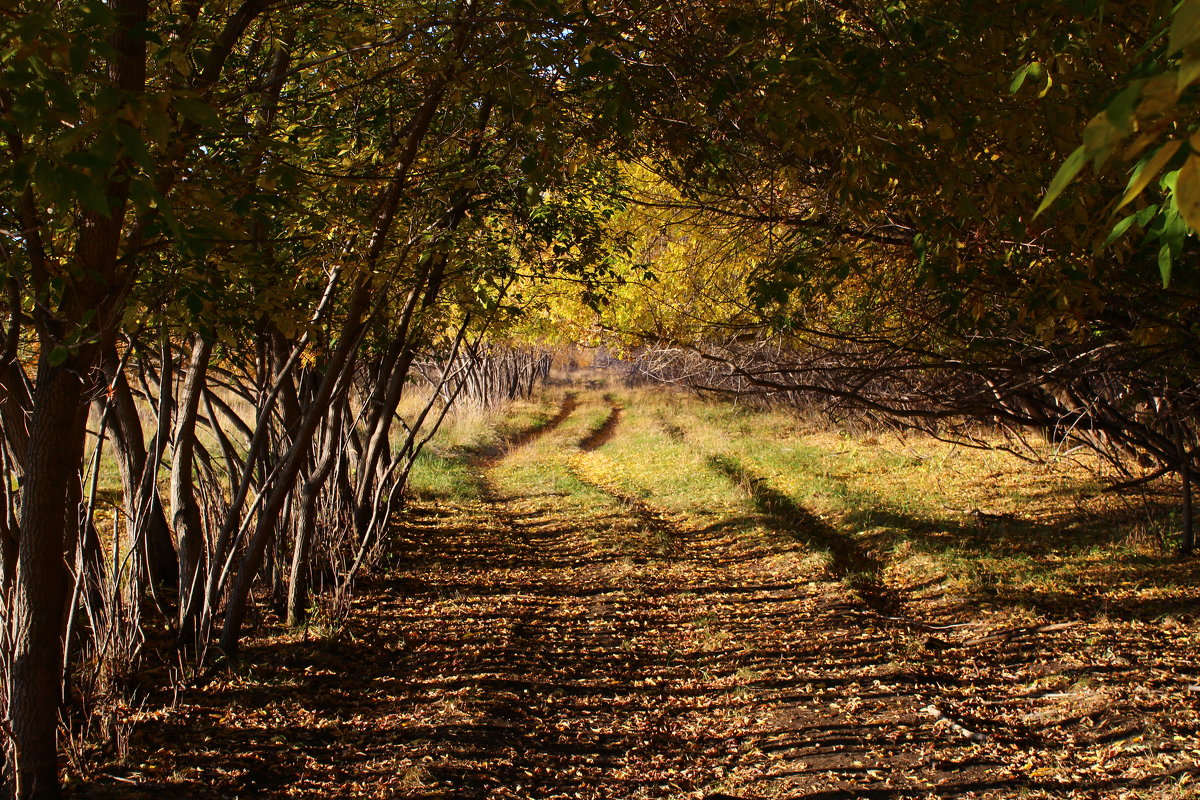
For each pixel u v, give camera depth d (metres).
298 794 4.15
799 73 3.52
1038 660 6.41
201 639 5.73
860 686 6.05
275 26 4.92
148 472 5.36
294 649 6.25
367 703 5.49
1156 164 0.98
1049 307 3.96
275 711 5.12
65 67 2.35
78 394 3.39
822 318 6.11
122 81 3.11
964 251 4.19
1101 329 4.81
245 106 4.72
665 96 4.66
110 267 3.22
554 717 5.55
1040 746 4.95
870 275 5.71
